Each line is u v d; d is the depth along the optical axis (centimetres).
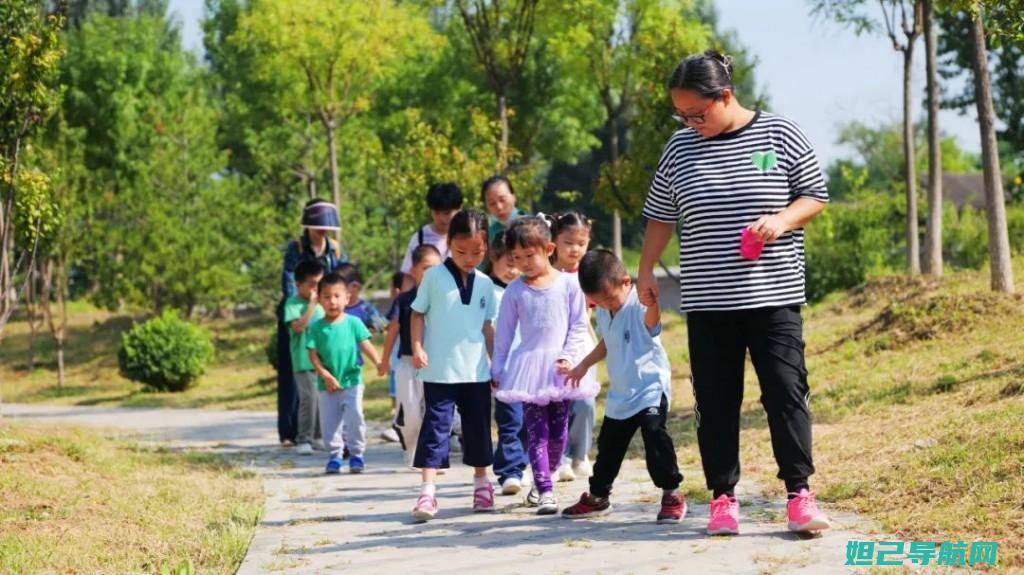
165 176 3070
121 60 4106
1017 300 1124
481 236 677
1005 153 4309
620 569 465
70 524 599
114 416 1688
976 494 525
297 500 721
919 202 2534
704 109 520
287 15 2428
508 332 669
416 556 520
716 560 470
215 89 4919
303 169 3148
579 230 712
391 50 2556
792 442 511
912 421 756
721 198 518
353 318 885
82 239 2727
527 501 661
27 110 952
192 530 596
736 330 528
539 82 3478
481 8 2311
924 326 1134
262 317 3600
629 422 584
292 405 1084
